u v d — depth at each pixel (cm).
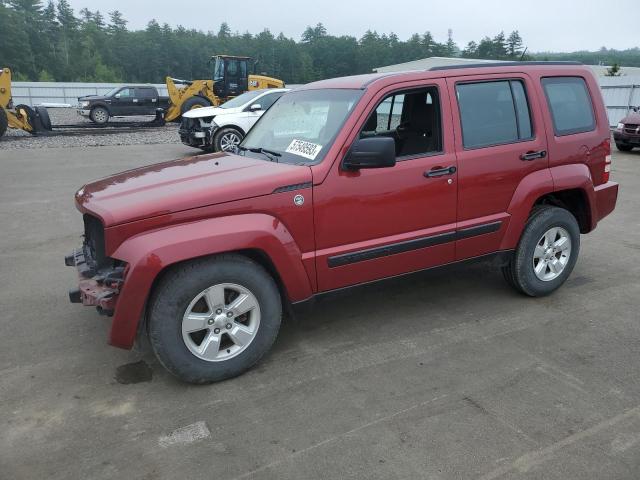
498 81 429
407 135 434
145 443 288
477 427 298
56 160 1335
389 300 480
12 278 538
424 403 321
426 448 281
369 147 345
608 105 2217
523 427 298
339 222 365
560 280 482
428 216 400
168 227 320
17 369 365
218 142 1381
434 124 407
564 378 348
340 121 372
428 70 404
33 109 1981
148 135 2012
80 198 359
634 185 1020
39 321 439
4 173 1141
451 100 404
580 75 482
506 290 500
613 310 454
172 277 322
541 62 461
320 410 316
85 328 427
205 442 288
